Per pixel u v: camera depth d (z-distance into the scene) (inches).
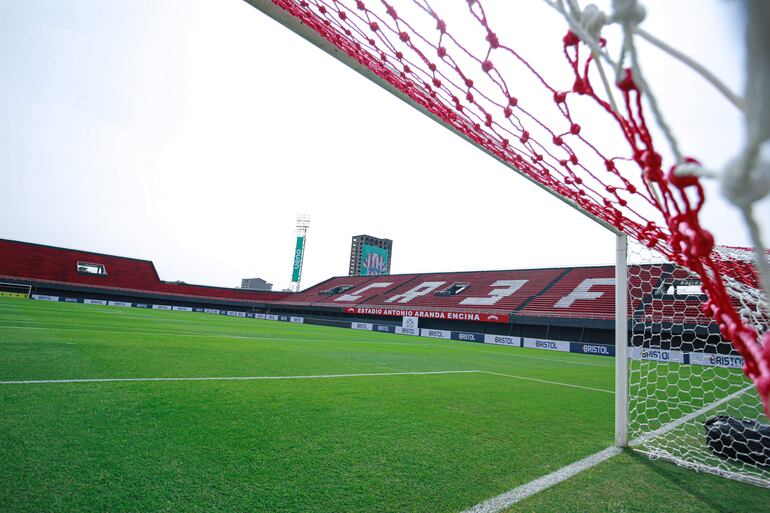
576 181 105.8
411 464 123.1
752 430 144.7
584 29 31.3
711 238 31.4
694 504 107.1
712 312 43.1
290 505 94.1
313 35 81.4
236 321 1053.2
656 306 306.2
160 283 1846.7
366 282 1900.8
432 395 231.6
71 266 1689.2
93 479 98.6
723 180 15.2
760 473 131.6
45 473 99.4
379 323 1360.7
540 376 360.8
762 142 13.0
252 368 279.4
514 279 1412.4
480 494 106.2
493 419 184.7
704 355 528.1
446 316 1168.2
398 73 87.6
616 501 106.6
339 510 93.5
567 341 940.0
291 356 369.4
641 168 39.8
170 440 127.3
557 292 1195.3
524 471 123.4
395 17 71.2
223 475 106.5
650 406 247.6
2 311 590.9
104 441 122.0
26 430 125.3
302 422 157.6
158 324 626.5
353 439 142.1
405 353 496.1
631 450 149.6
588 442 158.2
